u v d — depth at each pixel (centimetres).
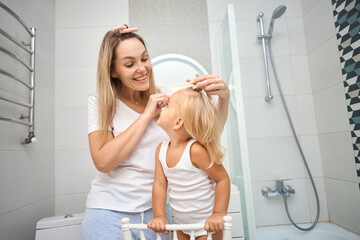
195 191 80
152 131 94
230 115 175
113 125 94
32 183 153
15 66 140
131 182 89
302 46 159
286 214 144
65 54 197
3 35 127
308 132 152
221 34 185
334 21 159
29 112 150
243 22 155
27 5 158
